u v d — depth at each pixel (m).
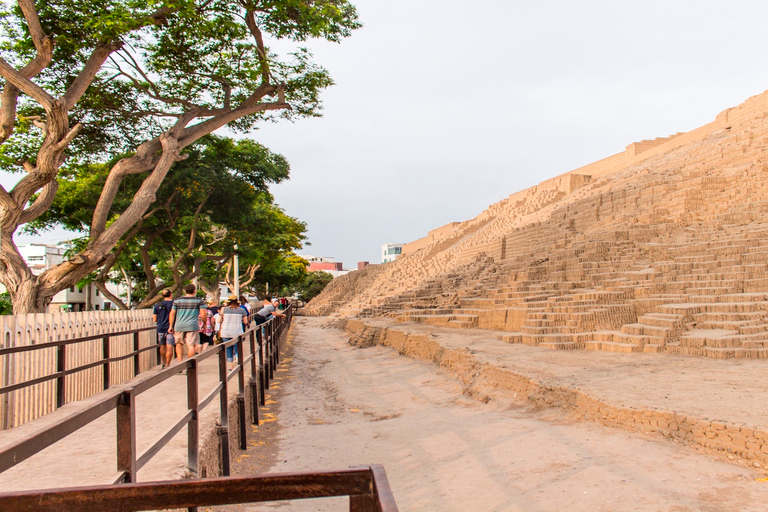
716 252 13.91
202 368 11.40
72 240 25.70
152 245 29.31
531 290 16.77
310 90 17.75
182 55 15.98
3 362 6.55
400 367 14.07
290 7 15.60
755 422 5.26
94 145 18.53
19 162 16.34
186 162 23.47
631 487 4.63
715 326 10.70
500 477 5.29
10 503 1.73
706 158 22.67
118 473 2.87
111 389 9.42
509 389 9.08
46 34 13.74
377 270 54.09
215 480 1.83
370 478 1.90
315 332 28.77
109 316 10.34
